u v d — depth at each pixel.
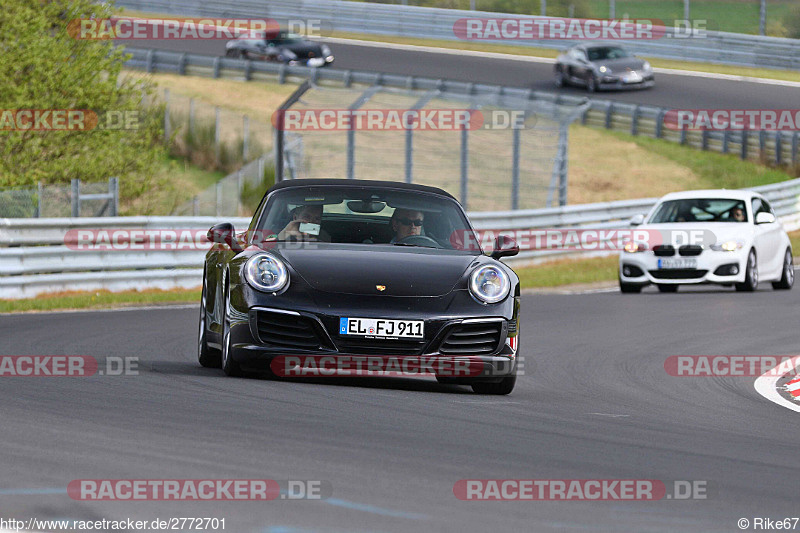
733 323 49.25
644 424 24.27
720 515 15.44
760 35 151.50
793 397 30.70
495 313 27.30
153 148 96.00
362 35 175.25
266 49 149.50
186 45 170.38
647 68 138.38
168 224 65.19
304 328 26.61
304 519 14.15
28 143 88.62
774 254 65.12
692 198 66.12
